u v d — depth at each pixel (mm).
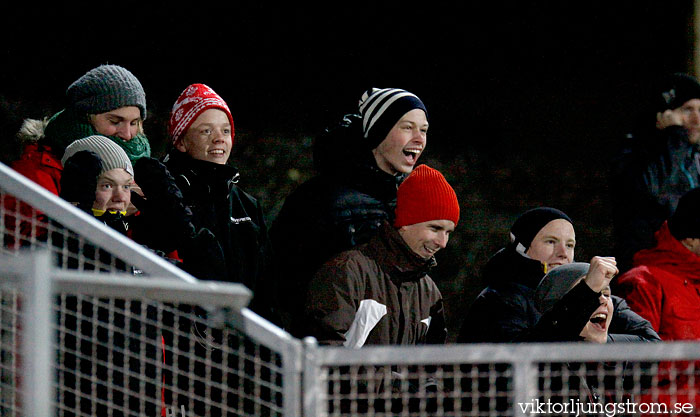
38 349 7375
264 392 14367
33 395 7344
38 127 15641
